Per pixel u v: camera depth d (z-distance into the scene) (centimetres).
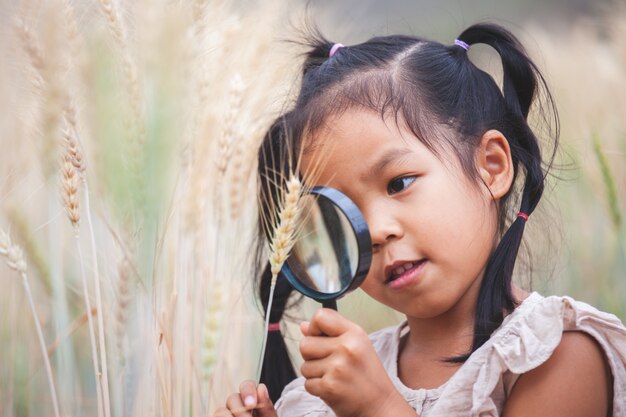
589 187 501
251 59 346
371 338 299
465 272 255
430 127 262
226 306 301
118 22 308
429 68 276
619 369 248
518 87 301
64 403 316
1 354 345
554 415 244
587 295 465
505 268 260
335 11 490
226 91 319
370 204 254
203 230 305
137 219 297
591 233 486
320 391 231
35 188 353
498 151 272
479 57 518
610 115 523
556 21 923
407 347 284
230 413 257
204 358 269
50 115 295
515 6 1081
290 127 269
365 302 460
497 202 272
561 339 248
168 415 271
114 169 304
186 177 306
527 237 422
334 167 258
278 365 308
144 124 305
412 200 251
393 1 927
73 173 261
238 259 319
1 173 343
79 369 349
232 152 304
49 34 292
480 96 281
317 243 238
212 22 335
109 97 308
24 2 293
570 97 549
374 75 271
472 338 264
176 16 317
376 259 252
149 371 285
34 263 329
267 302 306
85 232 359
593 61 585
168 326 281
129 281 286
